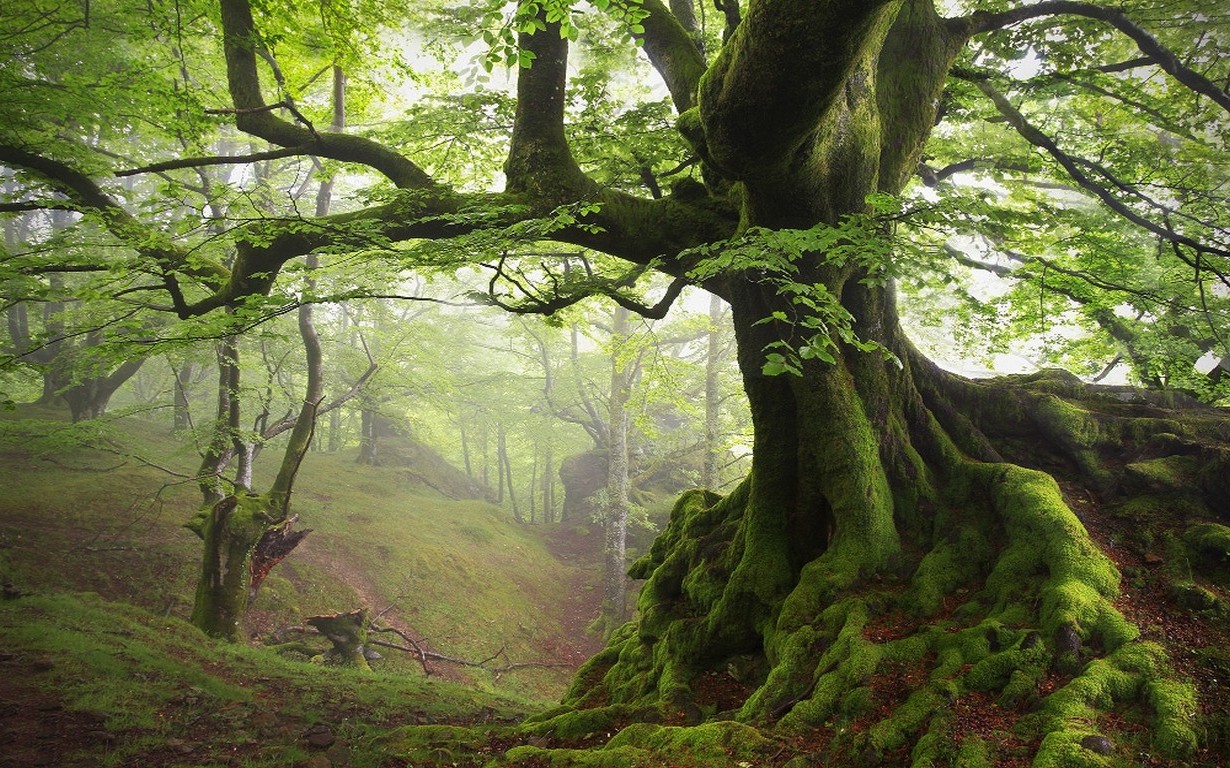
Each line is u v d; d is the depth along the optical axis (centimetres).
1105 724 377
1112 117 963
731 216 712
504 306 753
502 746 590
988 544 599
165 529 1689
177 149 1408
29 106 859
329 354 2247
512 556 2588
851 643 501
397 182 816
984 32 761
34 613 871
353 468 2925
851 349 689
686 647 668
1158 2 807
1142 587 511
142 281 1290
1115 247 901
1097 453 690
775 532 668
